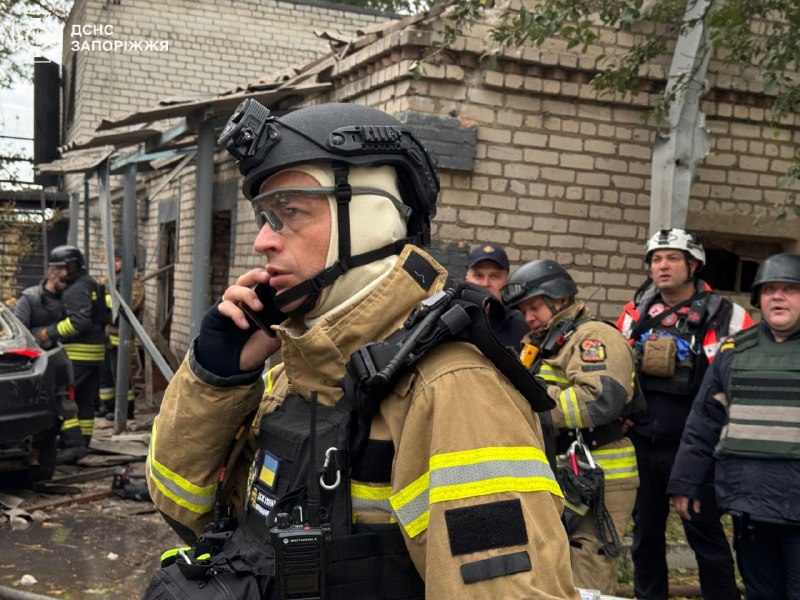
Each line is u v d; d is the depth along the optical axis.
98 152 10.18
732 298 6.43
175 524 1.52
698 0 4.93
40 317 7.02
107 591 4.25
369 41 5.82
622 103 5.70
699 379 3.73
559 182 5.62
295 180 1.31
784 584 3.24
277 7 12.83
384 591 1.22
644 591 3.94
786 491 3.07
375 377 1.17
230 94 6.56
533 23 4.30
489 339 1.18
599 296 5.74
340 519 1.22
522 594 1.05
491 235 5.49
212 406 1.42
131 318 7.14
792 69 5.84
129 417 8.95
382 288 1.29
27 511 5.55
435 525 1.10
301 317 1.40
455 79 5.31
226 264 9.62
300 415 1.35
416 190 1.38
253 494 1.38
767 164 6.10
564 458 3.19
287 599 1.18
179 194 10.38
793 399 3.11
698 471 3.48
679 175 5.18
